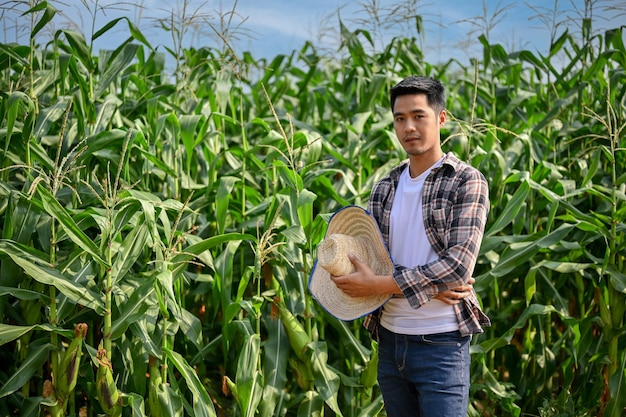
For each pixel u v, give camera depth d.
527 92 5.11
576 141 4.89
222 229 3.54
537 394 4.02
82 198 3.57
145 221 3.11
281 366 3.32
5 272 3.10
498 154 4.02
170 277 2.85
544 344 3.98
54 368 3.03
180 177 4.09
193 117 3.94
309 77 5.73
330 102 5.58
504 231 4.45
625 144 4.20
